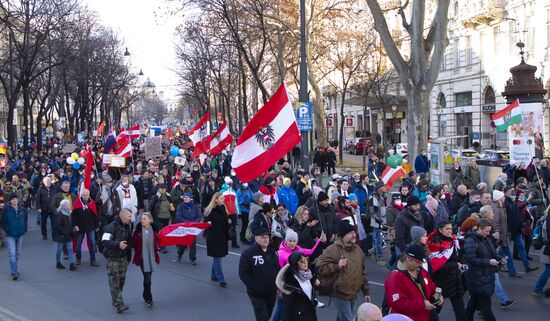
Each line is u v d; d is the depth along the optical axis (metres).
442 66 50.97
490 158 27.64
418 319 6.53
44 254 16.58
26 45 39.84
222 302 11.13
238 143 9.38
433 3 48.69
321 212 11.16
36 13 39.16
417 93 22.38
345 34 43.53
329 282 7.59
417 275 6.66
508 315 9.79
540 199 14.96
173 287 12.44
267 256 8.04
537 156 18.89
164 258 15.71
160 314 10.40
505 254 12.30
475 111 45.88
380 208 14.27
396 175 17.30
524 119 18.45
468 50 47.00
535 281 12.06
